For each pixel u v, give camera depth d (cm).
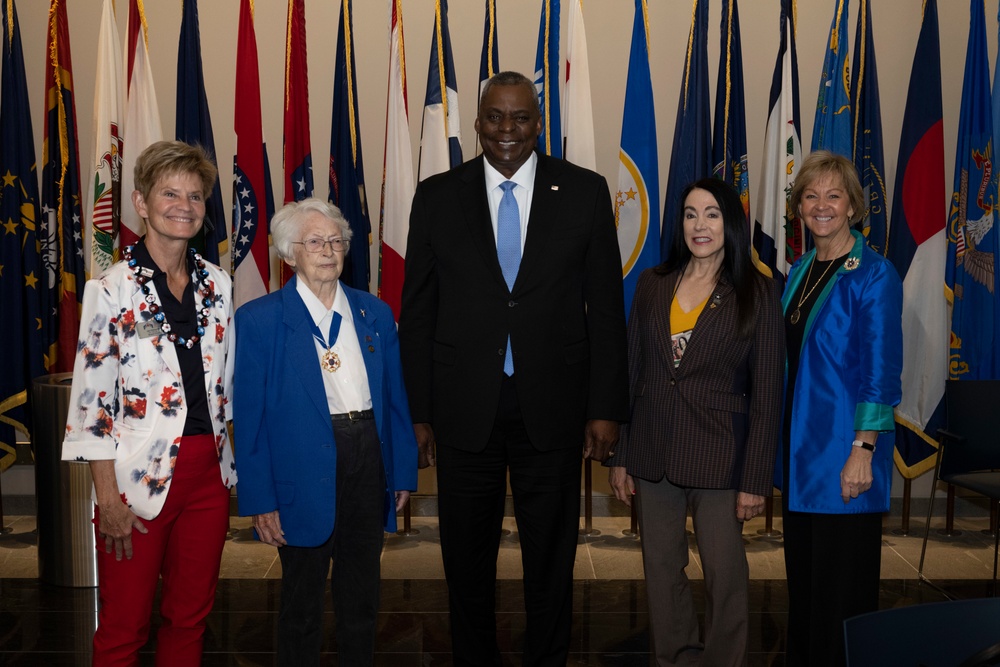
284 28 465
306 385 231
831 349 253
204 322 221
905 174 413
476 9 462
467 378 258
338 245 234
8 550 416
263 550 419
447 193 265
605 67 468
